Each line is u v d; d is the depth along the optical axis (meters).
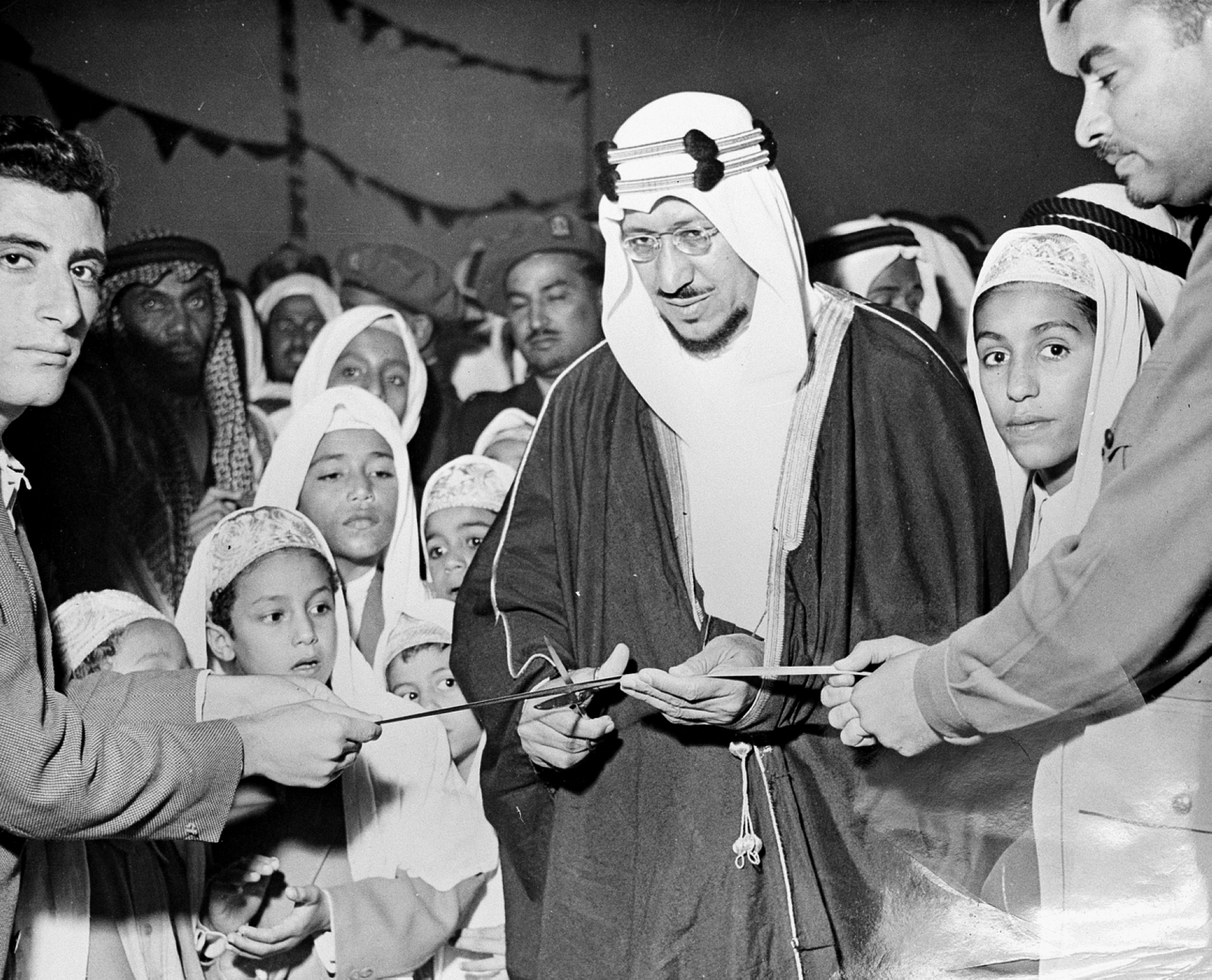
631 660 2.29
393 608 2.39
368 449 2.40
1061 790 2.23
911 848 2.24
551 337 2.38
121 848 2.30
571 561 2.33
